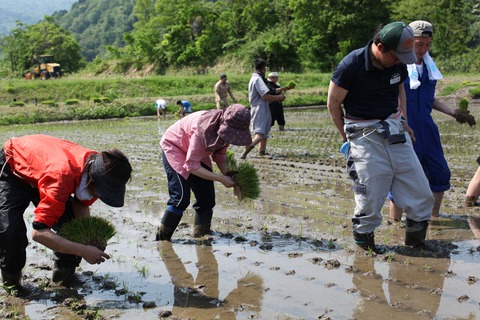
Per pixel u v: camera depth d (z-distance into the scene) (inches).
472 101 1018.1
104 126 945.5
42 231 150.7
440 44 1777.8
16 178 164.2
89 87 1545.3
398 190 196.5
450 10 1787.6
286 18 2170.3
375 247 202.1
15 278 170.6
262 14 2201.0
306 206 271.3
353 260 192.4
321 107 1215.6
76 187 154.4
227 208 272.7
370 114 188.4
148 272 189.5
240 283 176.6
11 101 1467.8
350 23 1903.3
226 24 2207.2
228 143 187.6
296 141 545.6
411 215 198.1
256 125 420.8
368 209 193.5
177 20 2327.8
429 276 175.8
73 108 1240.8
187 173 209.8
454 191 288.8
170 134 211.9
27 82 1567.4
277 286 172.6
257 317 151.0
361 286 169.8
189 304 162.1
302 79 1590.8
